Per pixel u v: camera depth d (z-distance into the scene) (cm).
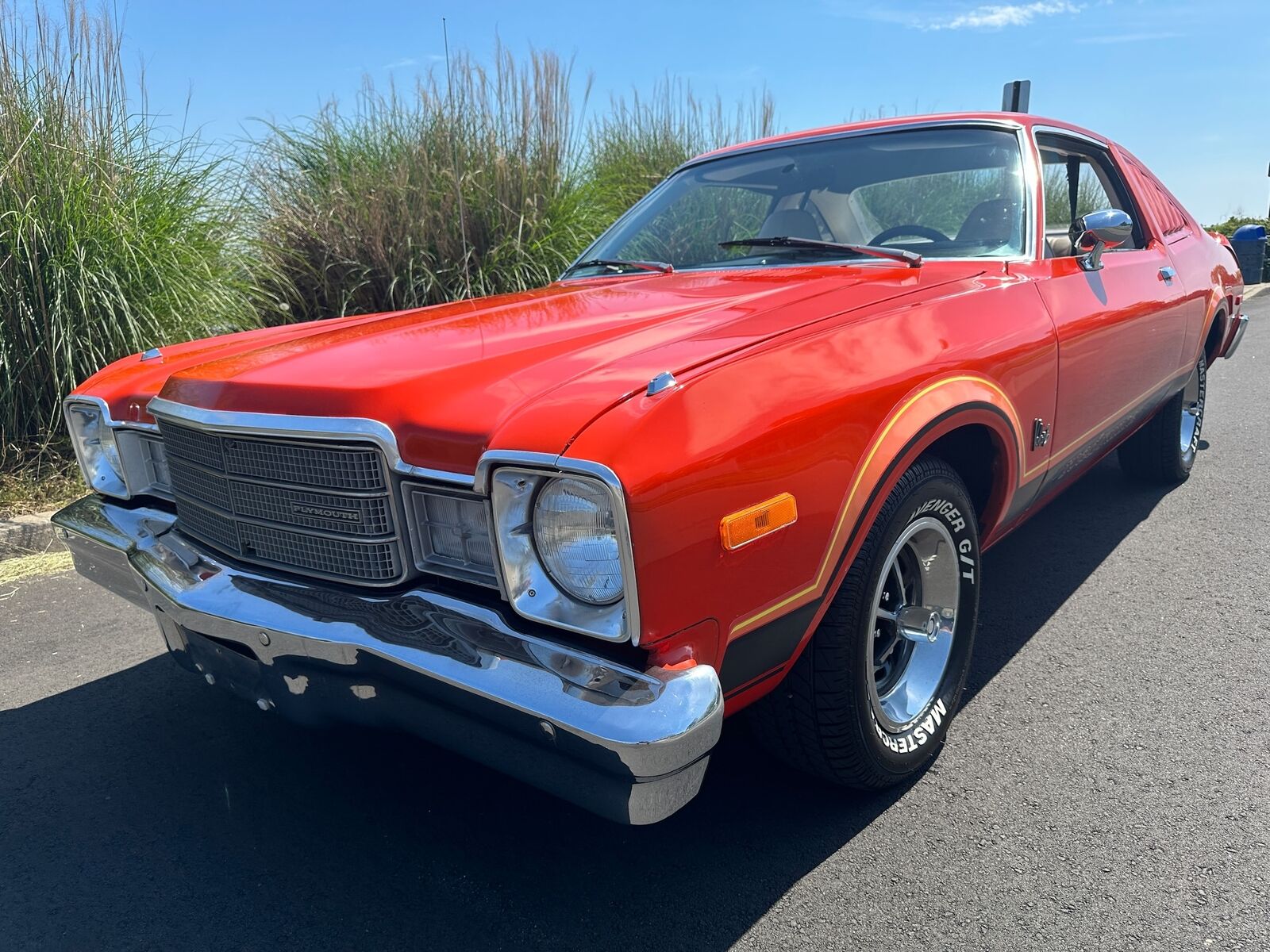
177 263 558
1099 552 379
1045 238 288
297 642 179
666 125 898
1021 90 466
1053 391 265
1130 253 350
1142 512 427
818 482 179
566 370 178
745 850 209
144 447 248
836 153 320
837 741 204
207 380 207
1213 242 469
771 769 238
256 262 636
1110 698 265
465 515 169
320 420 178
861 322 206
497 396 172
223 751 259
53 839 221
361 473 177
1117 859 199
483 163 702
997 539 277
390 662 166
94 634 340
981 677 282
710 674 152
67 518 254
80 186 523
